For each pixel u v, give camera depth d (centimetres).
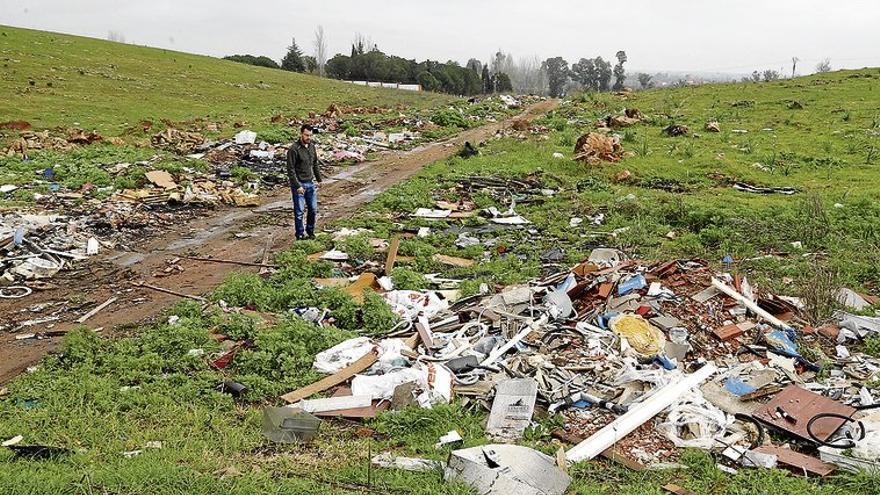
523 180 1973
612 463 624
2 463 588
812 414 686
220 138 2530
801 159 2203
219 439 654
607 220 1584
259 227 1495
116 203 1596
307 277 1141
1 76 3581
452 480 570
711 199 1738
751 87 4250
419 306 1004
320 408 714
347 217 1616
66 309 1002
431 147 2753
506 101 4722
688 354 836
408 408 703
